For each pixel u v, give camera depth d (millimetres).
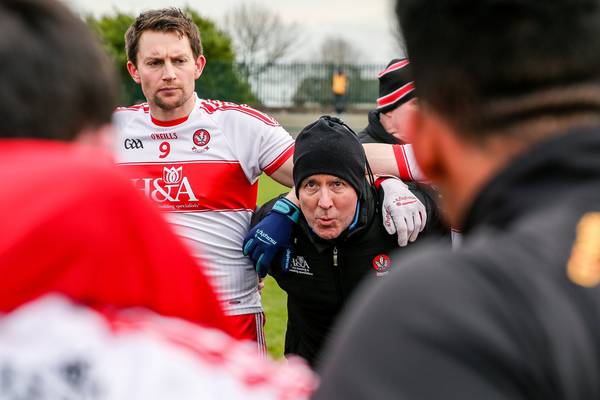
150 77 3660
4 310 916
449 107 1024
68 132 1007
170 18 3629
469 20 997
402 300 895
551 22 977
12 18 980
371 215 3068
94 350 928
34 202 919
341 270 3129
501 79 988
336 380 897
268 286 7594
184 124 3719
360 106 29406
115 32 22688
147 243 978
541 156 971
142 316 980
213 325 1071
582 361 861
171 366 959
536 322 865
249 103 27094
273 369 1076
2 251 900
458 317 866
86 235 927
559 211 947
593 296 890
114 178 968
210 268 3729
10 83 965
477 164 1021
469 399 837
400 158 3182
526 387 850
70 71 994
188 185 3713
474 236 995
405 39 1072
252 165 3750
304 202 3029
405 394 852
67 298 930
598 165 959
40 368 913
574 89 987
